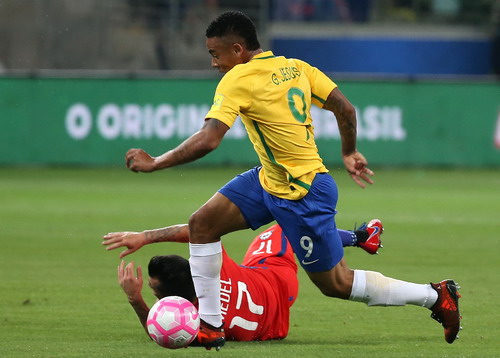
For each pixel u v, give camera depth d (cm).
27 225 4434
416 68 10012
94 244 3900
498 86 7519
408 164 7544
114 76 7381
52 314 2530
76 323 2412
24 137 7400
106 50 9306
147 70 9350
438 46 9988
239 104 1969
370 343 2186
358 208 5178
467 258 3616
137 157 1903
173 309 1939
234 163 7538
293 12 10125
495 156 7575
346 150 2202
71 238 4053
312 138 2064
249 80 1980
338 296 2125
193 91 7394
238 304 2139
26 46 9219
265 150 2025
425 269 3350
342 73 10012
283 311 2219
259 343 2170
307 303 2730
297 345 2150
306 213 2006
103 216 4731
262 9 9581
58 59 9269
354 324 2433
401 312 2603
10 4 9250
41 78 7362
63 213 4847
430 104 7512
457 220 4741
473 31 10219
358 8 10294
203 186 6241
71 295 2820
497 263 3497
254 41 2027
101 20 9319
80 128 7419
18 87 7369
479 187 6347
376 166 7525
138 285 2047
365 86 7469
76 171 7169
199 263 2036
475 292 2900
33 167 7406
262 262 2294
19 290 2898
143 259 3572
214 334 2030
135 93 7394
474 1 10438
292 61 2084
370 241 2447
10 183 6338
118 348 2109
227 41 2008
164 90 7394
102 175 6919
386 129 7500
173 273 2106
